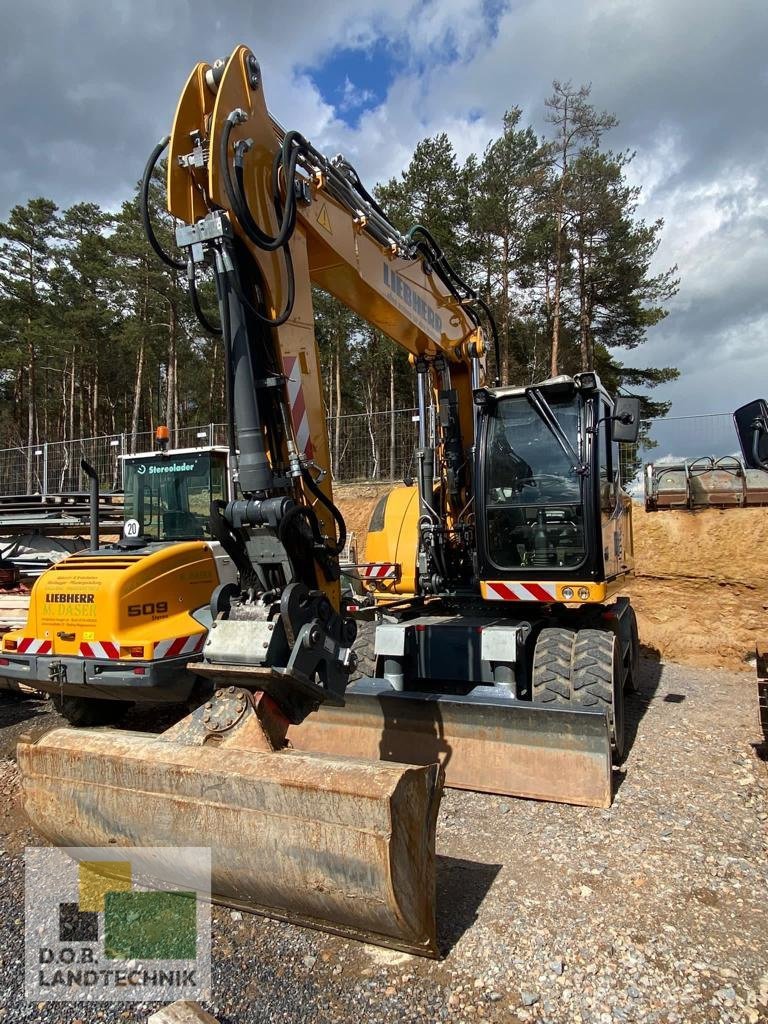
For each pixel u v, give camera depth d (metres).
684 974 2.72
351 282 4.73
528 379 23.91
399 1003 2.59
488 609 6.14
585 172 20.06
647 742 5.56
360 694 4.77
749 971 2.74
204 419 33.81
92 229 32.59
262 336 3.62
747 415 5.64
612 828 3.95
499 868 3.57
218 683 3.29
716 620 8.78
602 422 5.37
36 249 32.41
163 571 5.29
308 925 2.94
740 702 6.88
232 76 3.47
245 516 3.41
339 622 3.63
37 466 20.11
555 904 3.22
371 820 2.57
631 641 6.84
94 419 35.19
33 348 33.19
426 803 2.79
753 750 5.36
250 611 3.34
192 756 2.93
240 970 2.80
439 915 3.14
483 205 20.72
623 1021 2.49
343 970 2.79
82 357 33.38
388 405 31.95
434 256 5.72
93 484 6.07
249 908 3.04
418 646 5.53
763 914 3.13
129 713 6.33
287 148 3.60
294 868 2.70
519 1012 2.54
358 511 12.85
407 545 6.29
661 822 4.05
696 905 3.21
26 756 3.23
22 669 5.22
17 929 3.12
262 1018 2.54
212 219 3.35
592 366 22.23
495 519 5.57
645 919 3.09
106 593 4.96
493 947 2.90
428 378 6.38
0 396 40.72
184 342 31.03
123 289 29.64
